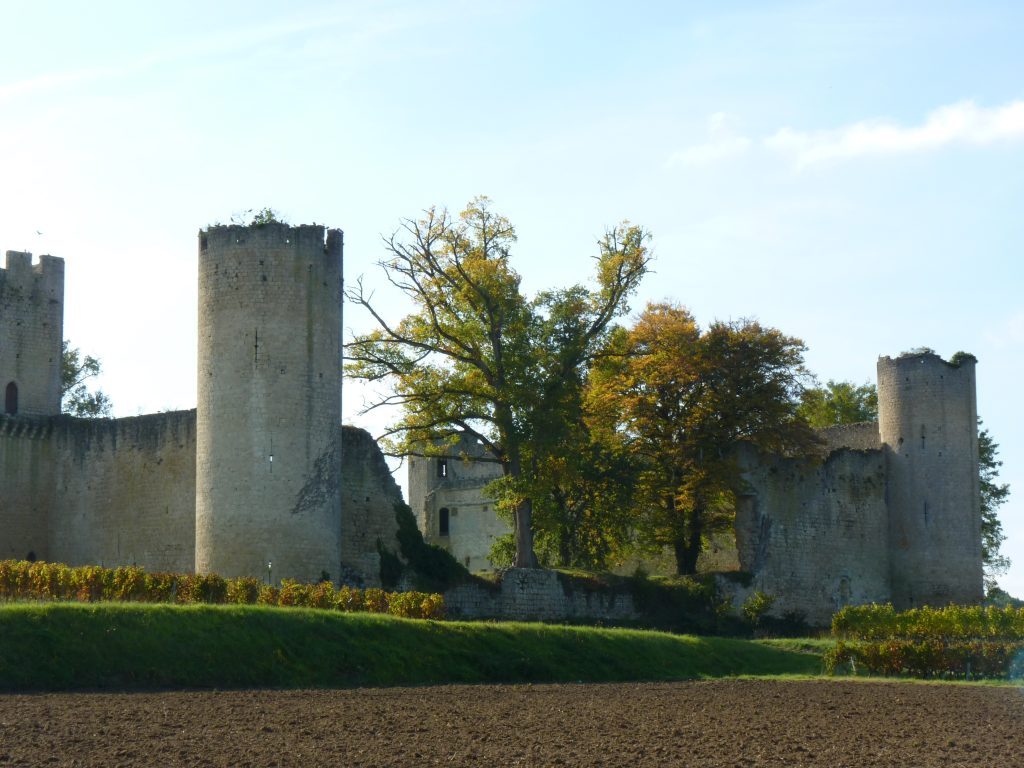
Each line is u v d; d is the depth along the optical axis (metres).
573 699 45.72
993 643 62.06
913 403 88.00
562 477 73.50
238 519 62.19
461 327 73.25
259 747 33.88
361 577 67.88
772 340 81.19
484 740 35.88
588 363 75.75
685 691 49.84
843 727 39.97
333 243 65.19
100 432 76.12
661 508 79.19
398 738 35.84
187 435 72.50
